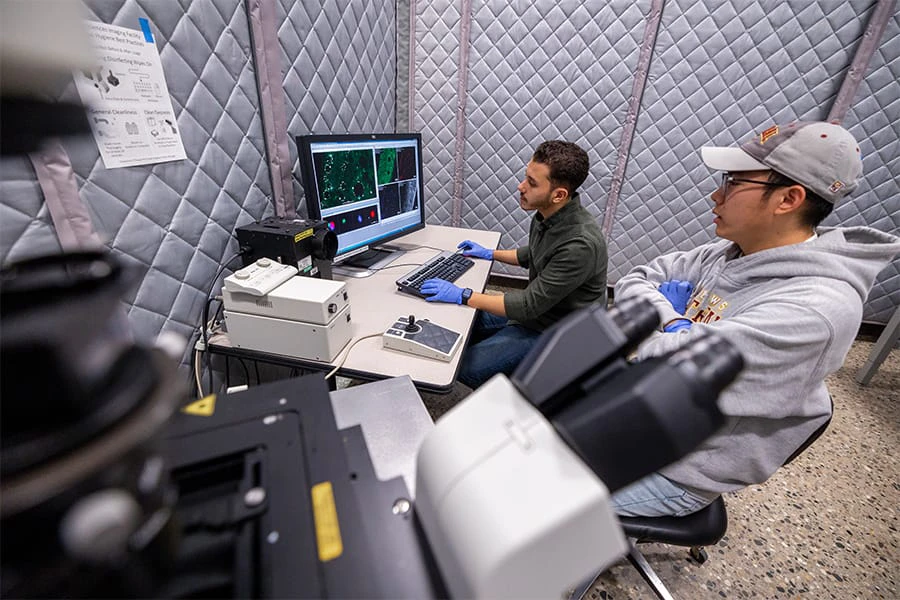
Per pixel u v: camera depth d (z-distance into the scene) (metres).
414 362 0.94
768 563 1.22
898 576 1.20
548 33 2.26
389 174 1.58
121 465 0.24
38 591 0.21
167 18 0.83
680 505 0.87
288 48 1.21
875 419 1.84
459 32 2.38
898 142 2.02
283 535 0.32
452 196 2.88
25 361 0.20
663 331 0.97
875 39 1.86
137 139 0.81
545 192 1.36
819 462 1.60
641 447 0.30
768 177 0.83
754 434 0.80
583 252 1.31
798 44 1.98
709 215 2.46
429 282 1.29
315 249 1.12
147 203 0.85
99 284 0.24
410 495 0.41
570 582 0.29
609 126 2.40
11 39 0.20
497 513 0.27
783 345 0.71
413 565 0.34
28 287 0.22
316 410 0.45
